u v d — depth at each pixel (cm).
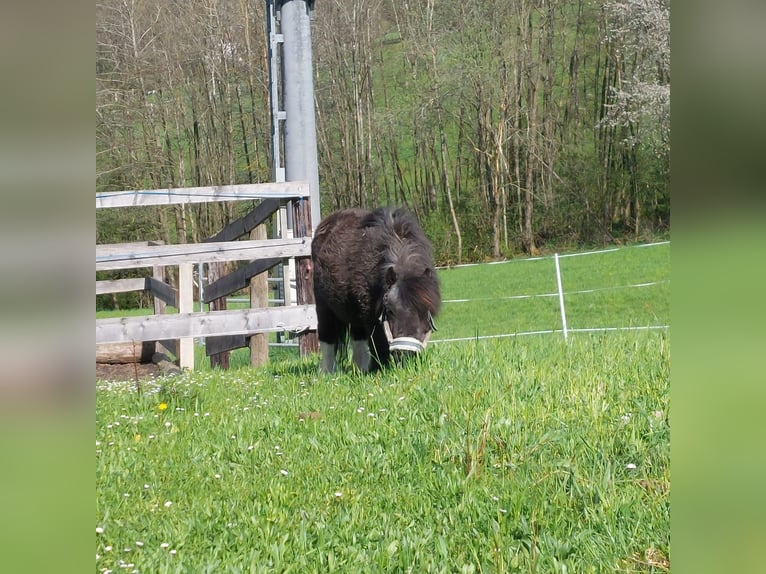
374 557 331
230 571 314
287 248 1116
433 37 3569
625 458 432
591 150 3631
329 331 913
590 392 542
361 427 528
